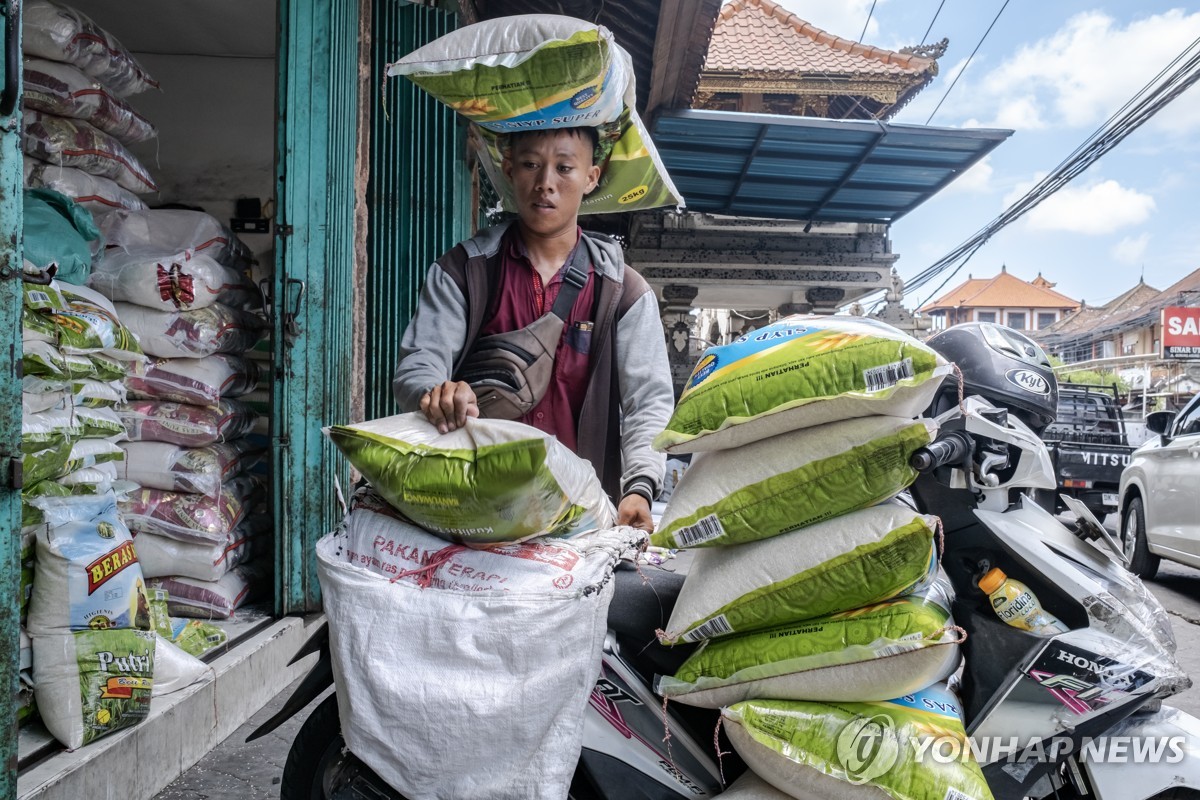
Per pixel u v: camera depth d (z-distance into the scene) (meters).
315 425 3.68
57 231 2.71
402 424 1.64
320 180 3.67
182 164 5.30
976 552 1.78
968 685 1.74
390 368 4.97
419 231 4.98
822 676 1.60
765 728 1.62
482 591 1.56
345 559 1.67
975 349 1.90
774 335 1.68
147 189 3.82
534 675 1.53
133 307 3.33
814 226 13.98
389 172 4.94
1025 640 1.68
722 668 1.67
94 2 4.59
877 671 1.57
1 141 1.74
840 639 1.58
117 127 3.50
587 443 2.05
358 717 1.56
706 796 1.80
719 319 23.00
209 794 2.52
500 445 1.49
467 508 1.53
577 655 1.54
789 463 1.61
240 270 3.90
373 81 4.85
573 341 2.02
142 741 2.43
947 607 1.71
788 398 1.58
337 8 3.71
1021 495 1.89
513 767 1.53
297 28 3.62
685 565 5.98
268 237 5.32
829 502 1.59
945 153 9.05
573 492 1.60
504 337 2.00
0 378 1.77
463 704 1.52
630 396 2.02
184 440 3.35
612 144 2.11
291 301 3.64
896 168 9.66
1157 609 1.74
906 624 1.55
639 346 2.03
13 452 1.80
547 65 1.80
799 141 8.80
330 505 3.71
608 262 2.05
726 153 9.27
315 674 1.85
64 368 2.31
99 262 3.31
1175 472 6.48
